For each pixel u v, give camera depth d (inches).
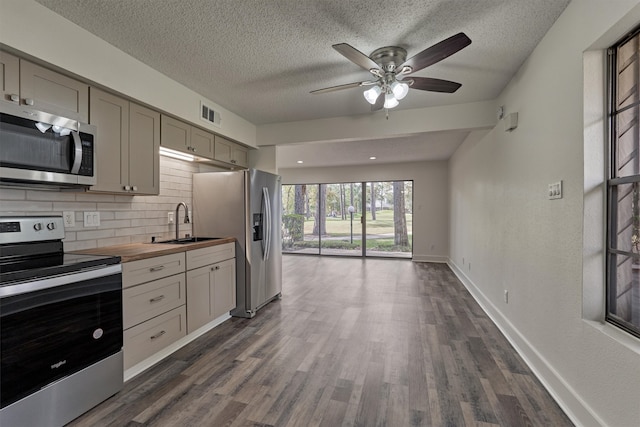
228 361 93.4
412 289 177.9
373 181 293.6
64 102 76.5
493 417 67.8
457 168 219.8
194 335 110.6
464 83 112.6
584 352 64.5
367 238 299.9
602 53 63.9
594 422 60.5
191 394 76.5
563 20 72.5
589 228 65.0
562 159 73.8
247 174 132.9
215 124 131.4
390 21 76.3
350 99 127.7
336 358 95.0
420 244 279.7
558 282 75.5
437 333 113.9
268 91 119.6
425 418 67.6
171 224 127.7
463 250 199.0
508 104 111.9
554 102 77.5
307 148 215.3
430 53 71.5
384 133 143.5
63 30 74.2
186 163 137.3
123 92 89.7
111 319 75.1
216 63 97.7
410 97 126.6
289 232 321.7
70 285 65.9
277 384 81.0
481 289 151.4
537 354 85.7
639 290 56.4
